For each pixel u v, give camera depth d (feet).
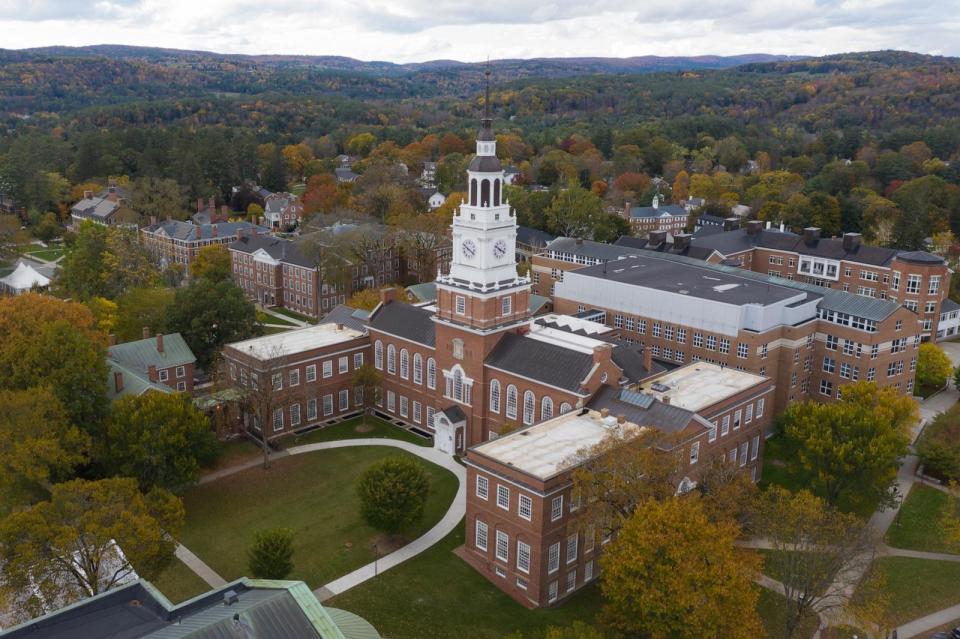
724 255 477.36
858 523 188.85
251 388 278.46
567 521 203.10
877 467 234.58
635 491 183.62
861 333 315.37
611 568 166.61
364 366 317.01
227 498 254.06
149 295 377.50
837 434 247.91
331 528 236.22
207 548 224.74
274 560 195.52
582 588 212.84
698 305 322.96
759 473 277.03
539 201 652.89
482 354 276.62
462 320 280.10
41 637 126.31
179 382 329.52
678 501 176.55
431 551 224.74
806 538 183.62
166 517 193.26
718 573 157.48
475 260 273.33
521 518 200.95
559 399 254.06
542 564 198.70
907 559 231.09
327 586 206.69
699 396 256.11
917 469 289.12
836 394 328.29
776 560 192.75
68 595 167.94
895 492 252.42
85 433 235.20
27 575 163.22
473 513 216.54
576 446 218.79
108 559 173.37
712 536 164.14
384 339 320.09
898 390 334.65
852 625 194.59
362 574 212.64
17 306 295.89
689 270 380.58
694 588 158.92
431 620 193.98
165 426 235.61
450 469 275.18
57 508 170.40
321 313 480.64
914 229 581.12
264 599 127.65
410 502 221.66
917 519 254.27
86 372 246.06
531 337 278.46
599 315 360.07
